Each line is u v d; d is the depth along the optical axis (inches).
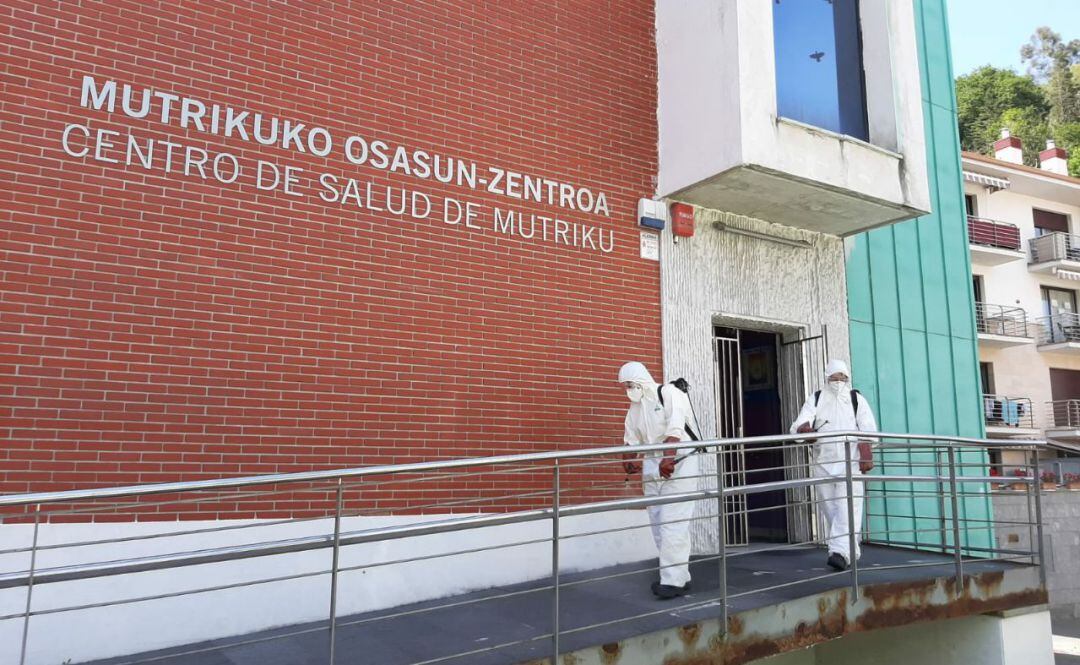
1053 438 981.8
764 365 359.3
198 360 208.7
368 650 177.0
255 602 207.8
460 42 267.9
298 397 221.1
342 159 238.5
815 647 298.7
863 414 266.7
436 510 239.0
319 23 241.1
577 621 195.6
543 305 270.5
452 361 248.4
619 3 310.5
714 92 289.0
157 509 198.8
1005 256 956.0
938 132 441.7
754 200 312.0
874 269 383.9
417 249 247.4
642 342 292.5
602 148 295.1
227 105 222.5
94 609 188.1
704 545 298.0
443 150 258.1
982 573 255.4
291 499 216.5
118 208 203.9
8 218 191.2
